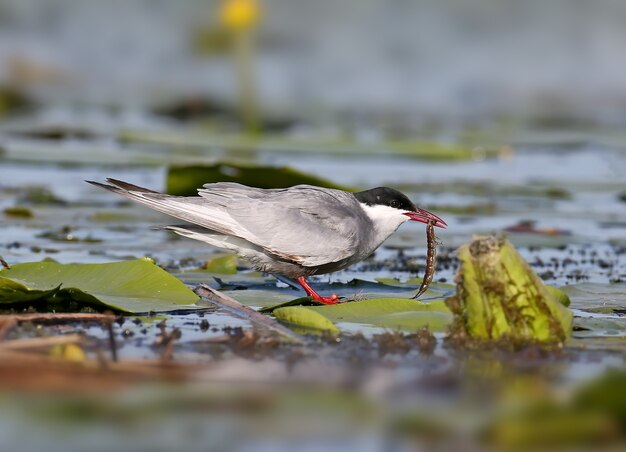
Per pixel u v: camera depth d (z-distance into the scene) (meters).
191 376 7.77
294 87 25.53
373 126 23.64
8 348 8.27
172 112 24.66
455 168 20.23
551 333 9.14
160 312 9.98
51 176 18.53
